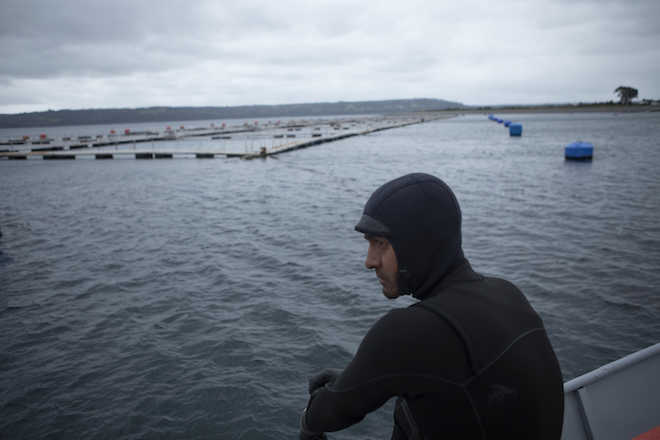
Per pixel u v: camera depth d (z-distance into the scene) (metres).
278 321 8.12
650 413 2.01
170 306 9.02
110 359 7.15
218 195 22.61
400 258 0.98
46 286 10.54
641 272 9.65
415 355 0.85
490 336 0.88
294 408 5.82
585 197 18.16
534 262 10.61
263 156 43.53
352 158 40.47
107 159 48.47
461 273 1.00
